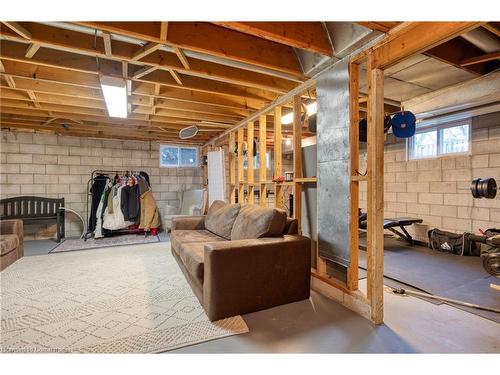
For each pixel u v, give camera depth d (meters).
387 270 3.27
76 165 5.72
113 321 2.03
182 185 6.80
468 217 4.18
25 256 3.90
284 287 2.32
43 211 5.24
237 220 3.06
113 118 4.61
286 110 4.25
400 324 2.01
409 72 2.93
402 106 3.87
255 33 2.03
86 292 2.58
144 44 2.41
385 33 1.95
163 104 3.92
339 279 2.57
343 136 2.35
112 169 6.05
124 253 4.09
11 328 1.93
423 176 4.78
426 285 2.78
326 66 2.54
